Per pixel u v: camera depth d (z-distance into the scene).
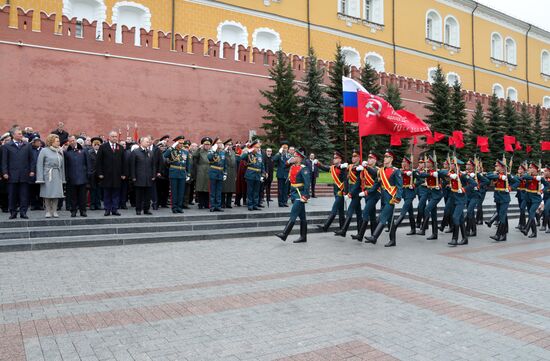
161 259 8.20
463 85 42.12
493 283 7.05
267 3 29.31
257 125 23.64
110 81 19.36
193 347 4.32
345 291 6.34
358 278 7.11
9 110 17.23
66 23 18.58
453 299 6.10
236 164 14.45
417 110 31.34
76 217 10.42
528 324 5.18
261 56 24.08
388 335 4.73
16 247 8.52
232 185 13.51
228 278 6.93
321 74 24.89
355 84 11.98
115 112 19.41
